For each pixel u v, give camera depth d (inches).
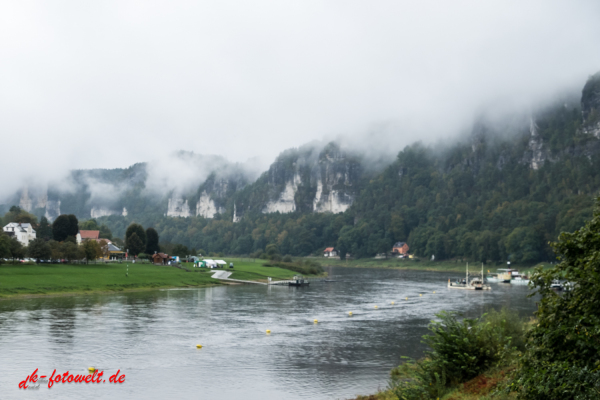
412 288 5073.8
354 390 1454.2
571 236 767.1
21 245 4891.7
